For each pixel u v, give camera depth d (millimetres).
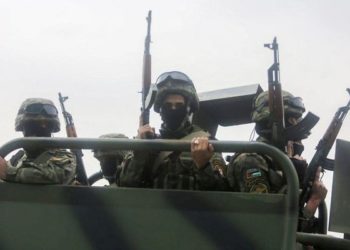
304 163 4340
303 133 4426
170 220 3650
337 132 4398
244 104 5324
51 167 4223
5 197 3764
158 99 4418
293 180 3623
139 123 4723
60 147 3807
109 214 3691
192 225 3631
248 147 3723
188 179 4125
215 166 4191
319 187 4324
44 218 3725
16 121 5160
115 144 3779
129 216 3676
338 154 3996
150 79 5234
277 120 4453
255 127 4758
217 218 3625
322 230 4594
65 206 3725
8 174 3836
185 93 4398
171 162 4180
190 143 3799
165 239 3631
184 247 3615
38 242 3699
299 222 4285
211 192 3652
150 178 4234
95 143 3775
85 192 3730
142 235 3646
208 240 3605
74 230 3695
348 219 3934
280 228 3580
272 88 4516
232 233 3600
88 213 3705
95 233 3680
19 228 3725
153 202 3676
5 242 3713
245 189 4160
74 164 4664
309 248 4285
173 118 4426
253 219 3604
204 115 5422
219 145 3770
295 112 4738
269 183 4191
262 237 3578
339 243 4086
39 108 5086
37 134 5129
